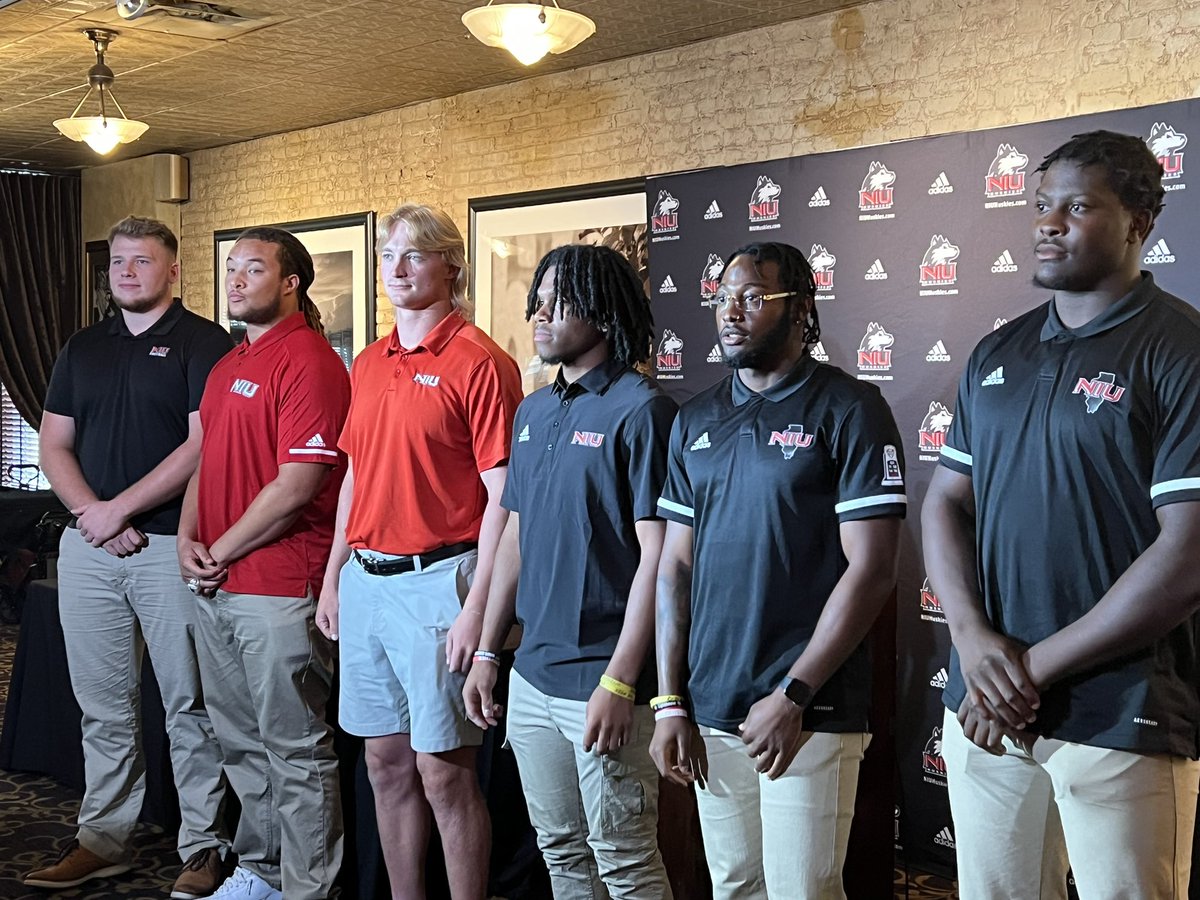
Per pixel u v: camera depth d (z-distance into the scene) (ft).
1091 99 12.50
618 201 17.04
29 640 14.90
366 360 9.50
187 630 11.07
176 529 11.05
